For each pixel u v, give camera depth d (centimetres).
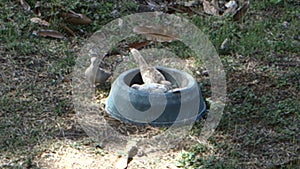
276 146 388
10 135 382
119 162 366
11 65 464
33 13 541
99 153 373
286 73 480
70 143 380
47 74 455
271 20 578
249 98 437
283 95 447
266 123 410
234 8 582
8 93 427
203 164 365
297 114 420
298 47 524
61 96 430
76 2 555
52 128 394
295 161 375
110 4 568
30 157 364
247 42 523
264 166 368
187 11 582
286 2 613
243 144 388
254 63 494
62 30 525
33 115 406
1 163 357
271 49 518
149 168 362
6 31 506
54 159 365
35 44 496
